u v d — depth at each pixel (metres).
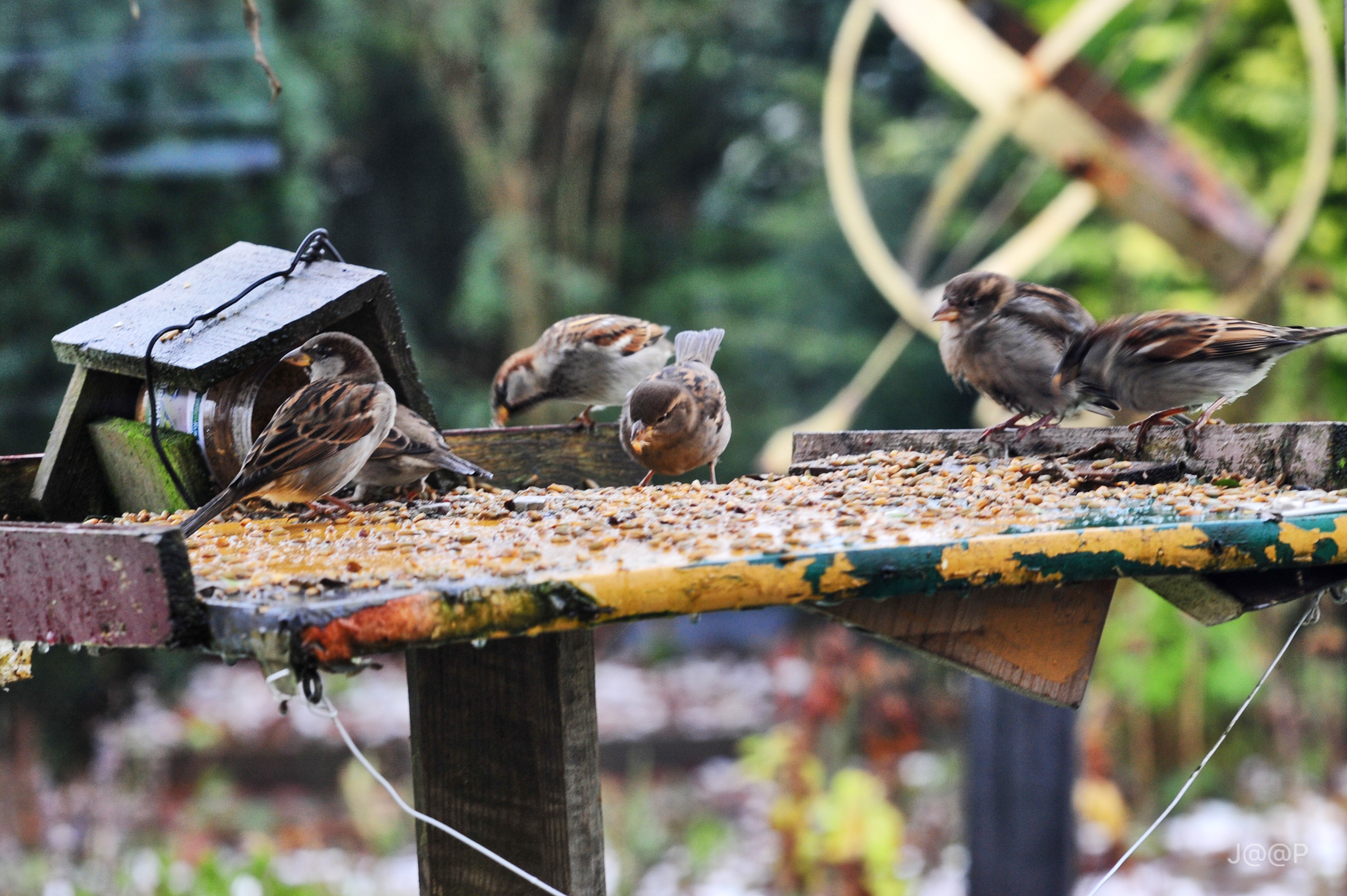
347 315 4.67
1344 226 12.95
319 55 17.95
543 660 3.39
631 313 20.70
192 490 4.57
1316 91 9.51
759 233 20.61
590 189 21.36
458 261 20.75
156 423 4.39
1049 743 6.56
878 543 2.92
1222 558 3.15
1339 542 3.27
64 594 2.71
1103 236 14.30
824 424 11.16
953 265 16.47
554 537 3.25
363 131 20.08
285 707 2.46
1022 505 3.62
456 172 20.59
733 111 21.84
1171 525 3.14
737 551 2.85
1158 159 10.48
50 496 4.84
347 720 13.80
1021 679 3.53
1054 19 14.24
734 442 19.05
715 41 21.42
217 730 12.70
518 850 3.42
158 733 12.55
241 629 2.45
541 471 5.53
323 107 16.84
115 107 12.78
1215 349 5.15
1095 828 10.10
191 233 13.16
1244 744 11.87
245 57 13.15
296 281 4.80
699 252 21.42
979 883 6.68
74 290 12.73
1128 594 11.66
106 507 4.96
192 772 12.27
